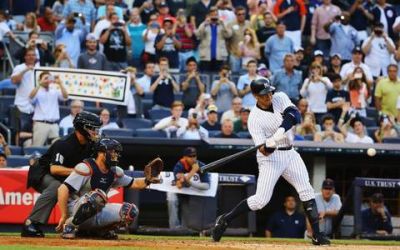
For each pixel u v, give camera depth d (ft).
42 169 77.56
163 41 143.33
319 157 113.29
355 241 91.35
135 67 147.84
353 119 124.98
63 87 123.54
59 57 134.82
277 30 145.69
